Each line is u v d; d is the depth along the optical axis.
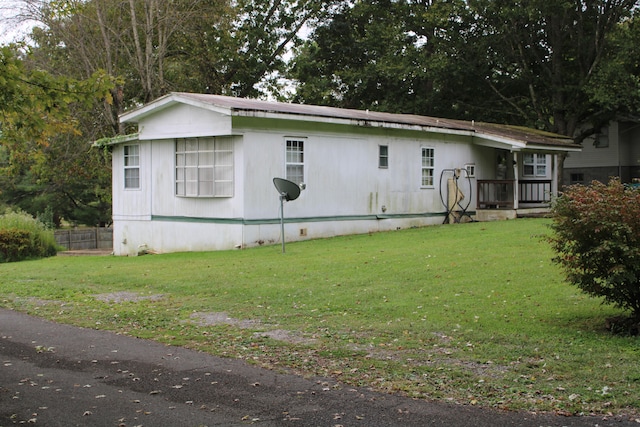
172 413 5.71
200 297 11.30
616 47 30.44
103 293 12.20
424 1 36.88
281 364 7.21
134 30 27.98
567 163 38.94
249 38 36.03
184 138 19.33
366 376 6.68
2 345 8.40
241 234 17.91
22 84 6.97
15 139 7.75
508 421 5.37
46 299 11.81
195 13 29.08
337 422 5.43
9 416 5.69
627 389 6.04
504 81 34.69
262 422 5.46
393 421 5.42
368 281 11.80
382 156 21.59
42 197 38.12
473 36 33.91
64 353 7.91
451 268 12.48
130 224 21.27
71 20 27.11
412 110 35.69
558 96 32.78
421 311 9.44
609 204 7.75
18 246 20.45
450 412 5.61
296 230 19.06
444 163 23.81
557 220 8.18
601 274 8.05
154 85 29.41
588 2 30.89
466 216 24.39
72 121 9.92
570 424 5.29
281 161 18.70
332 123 19.58
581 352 7.24
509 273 11.67
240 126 17.70
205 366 7.20
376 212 21.34
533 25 32.22
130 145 21.20
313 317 9.46
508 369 6.76
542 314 8.98
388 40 35.22
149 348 8.07
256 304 10.48
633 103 29.94
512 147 23.55
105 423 5.50
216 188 18.56
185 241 19.53
